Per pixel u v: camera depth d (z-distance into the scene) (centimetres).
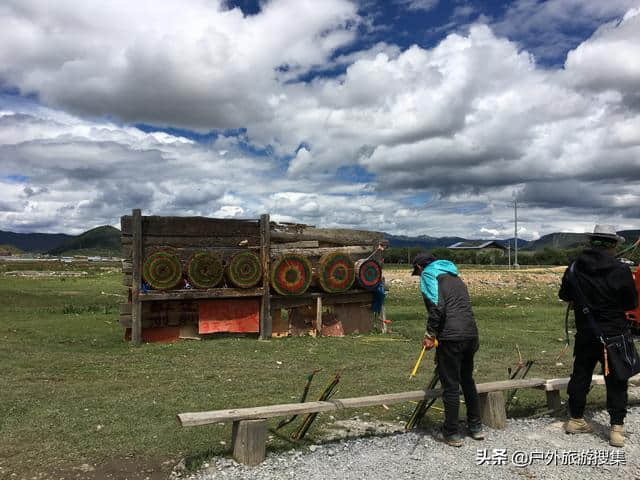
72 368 891
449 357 520
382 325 1389
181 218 1216
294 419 600
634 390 733
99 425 576
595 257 538
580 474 456
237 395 713
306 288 1303
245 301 1284
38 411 627
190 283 1225
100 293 2506
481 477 446
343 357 1021
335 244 1390
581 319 542
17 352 1020
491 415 575
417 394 548
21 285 2966
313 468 462
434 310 517
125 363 941
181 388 751
